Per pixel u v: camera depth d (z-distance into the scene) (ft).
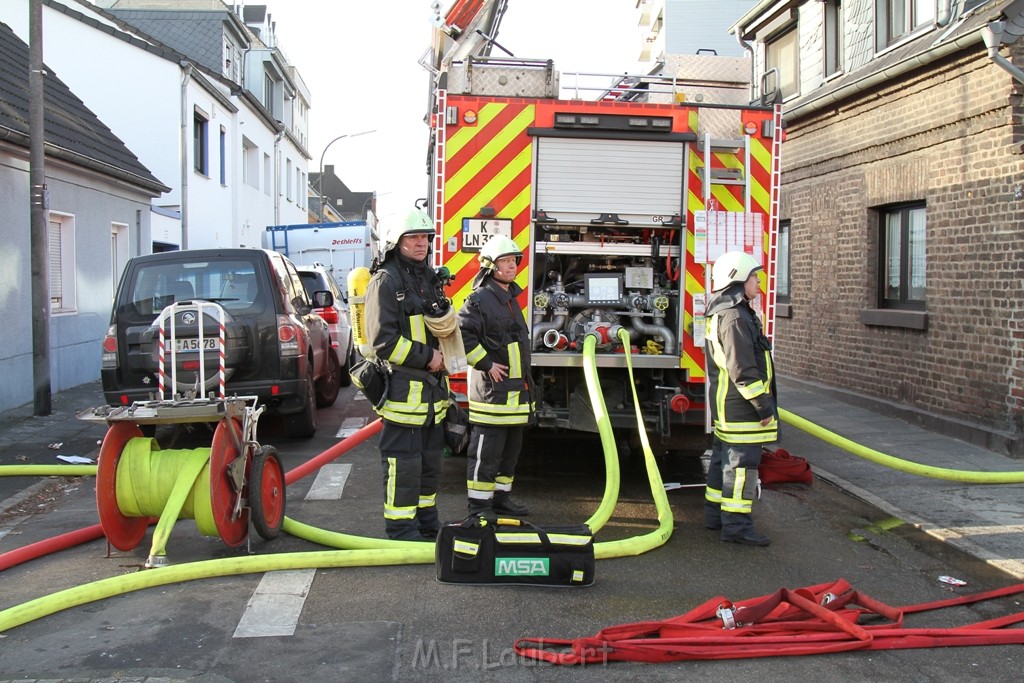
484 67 21.88
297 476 21.02
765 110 22.07
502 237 19.12
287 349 27.66
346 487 23.52
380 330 16.83
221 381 17.95
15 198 34.91
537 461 26.68
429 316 17.34
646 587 16.03
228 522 16.81
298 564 16.39
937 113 30.25
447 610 14.76
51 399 35.96
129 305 26.94
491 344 18.80
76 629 13.84
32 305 33.68
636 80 24.52
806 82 42.45
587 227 22.36
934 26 31.45
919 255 33.12
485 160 21.80
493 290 18.89
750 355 17.93
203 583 15.81
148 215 53.62
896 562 17.65
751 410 18.38
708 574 16.79
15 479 23.76
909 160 32.22
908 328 32.17
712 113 21.95
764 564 17.42
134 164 51.21
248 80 116.16
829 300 38.70
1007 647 13.51
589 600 15.35
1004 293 26.91
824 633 13.64
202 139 80.59
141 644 13.29
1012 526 19.38
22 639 13.47
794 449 27.86
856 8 37.22
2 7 63.87
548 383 23.27
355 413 36.81
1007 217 26.78
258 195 103.09
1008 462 25.41
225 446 16.87
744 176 21.88
